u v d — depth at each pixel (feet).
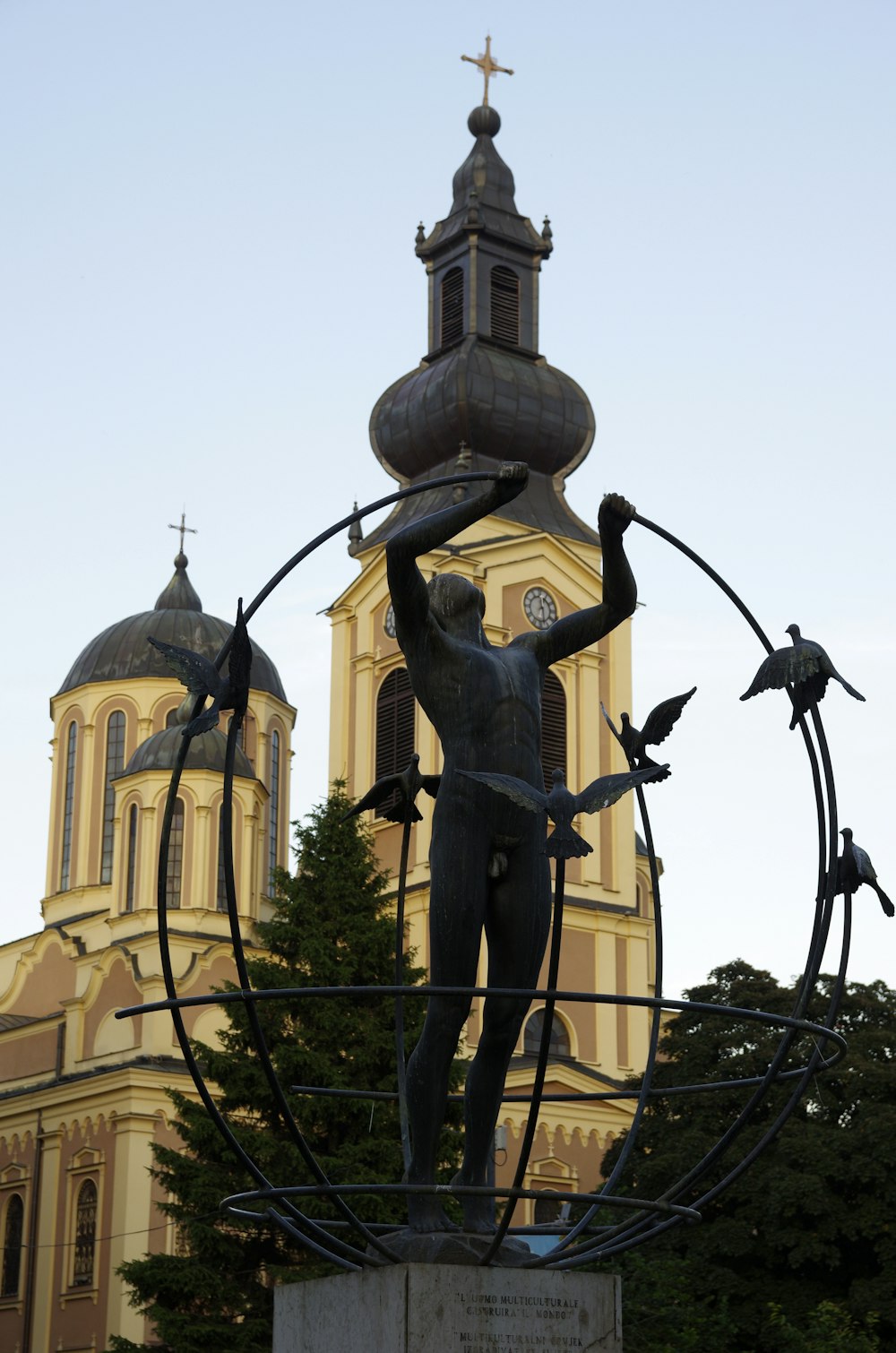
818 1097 169.37
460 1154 137.69
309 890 155.74
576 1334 33.04
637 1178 166.20
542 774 37.27
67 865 294.66
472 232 276.21
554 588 258.98
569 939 246.06
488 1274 32.83
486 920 36.96
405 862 39.55
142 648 300.61
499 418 266.77
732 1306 157.89
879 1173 156.15
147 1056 235.40
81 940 280.72
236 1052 148.87
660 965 39.65
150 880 254.06
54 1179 239.30
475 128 286.25
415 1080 36.63
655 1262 122.11
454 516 36.19
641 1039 247.09
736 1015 34.09
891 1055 177.17
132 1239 224.33
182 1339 140.87
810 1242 155.94
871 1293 154.40
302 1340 34.63
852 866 37.32
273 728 304.09
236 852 258.37
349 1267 34.76
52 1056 257.14
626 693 260.42
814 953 37.27
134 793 260.83
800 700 38.34
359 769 255.91
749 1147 163.94
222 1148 144.77
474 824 36.50
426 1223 36.19
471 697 36.91
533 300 279.90
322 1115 142.92
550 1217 225.97
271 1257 147.23
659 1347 113.60
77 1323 228.22
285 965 155.94
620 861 254.06
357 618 264.93
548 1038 33.22
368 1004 148.97
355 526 270.46
